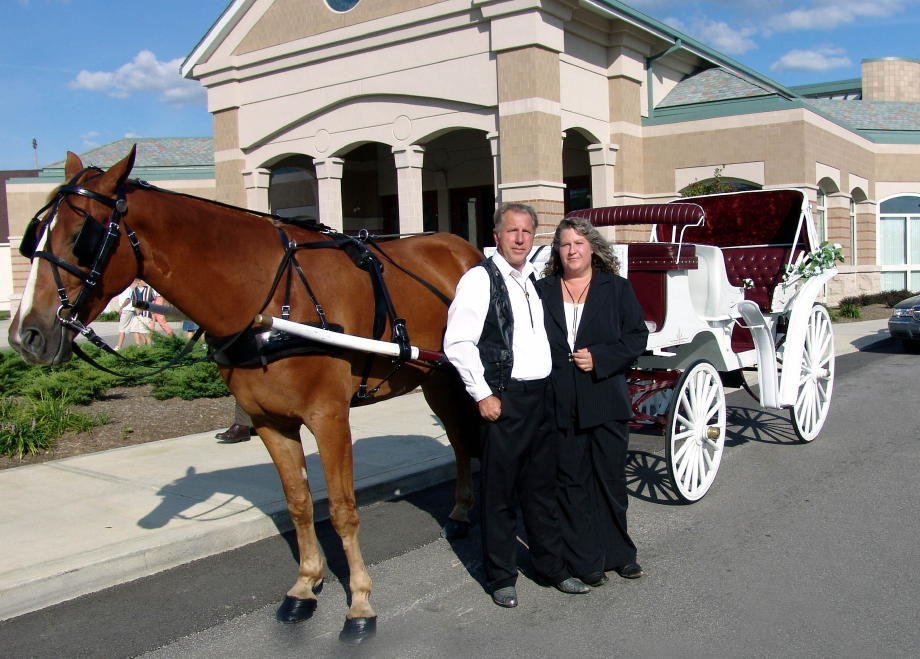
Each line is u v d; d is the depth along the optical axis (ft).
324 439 13.50
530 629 13.55
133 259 12.24
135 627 13.99
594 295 14.79
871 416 29.84
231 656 12.93
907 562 15.71
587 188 65.62
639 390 22.22
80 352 11.94
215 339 13.33
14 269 92.43
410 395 34.81
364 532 18.83
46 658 12.89
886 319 66.54
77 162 12.84
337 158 60.34
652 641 12.91
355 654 12.89
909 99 108.27
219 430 28.43
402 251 16.89
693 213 20.86
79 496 20.16
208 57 64.80
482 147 69.21
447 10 52.01
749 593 14.55
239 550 17.75
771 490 20.80
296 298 13.55
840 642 12.60
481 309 13.71
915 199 85.51
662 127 62.90
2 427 25.14
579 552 14.98
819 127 62.49
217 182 66.33
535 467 14.56
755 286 27.27
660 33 61.52
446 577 15.98
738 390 35.42
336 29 57.47
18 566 15.42
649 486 21.53
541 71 49.67
